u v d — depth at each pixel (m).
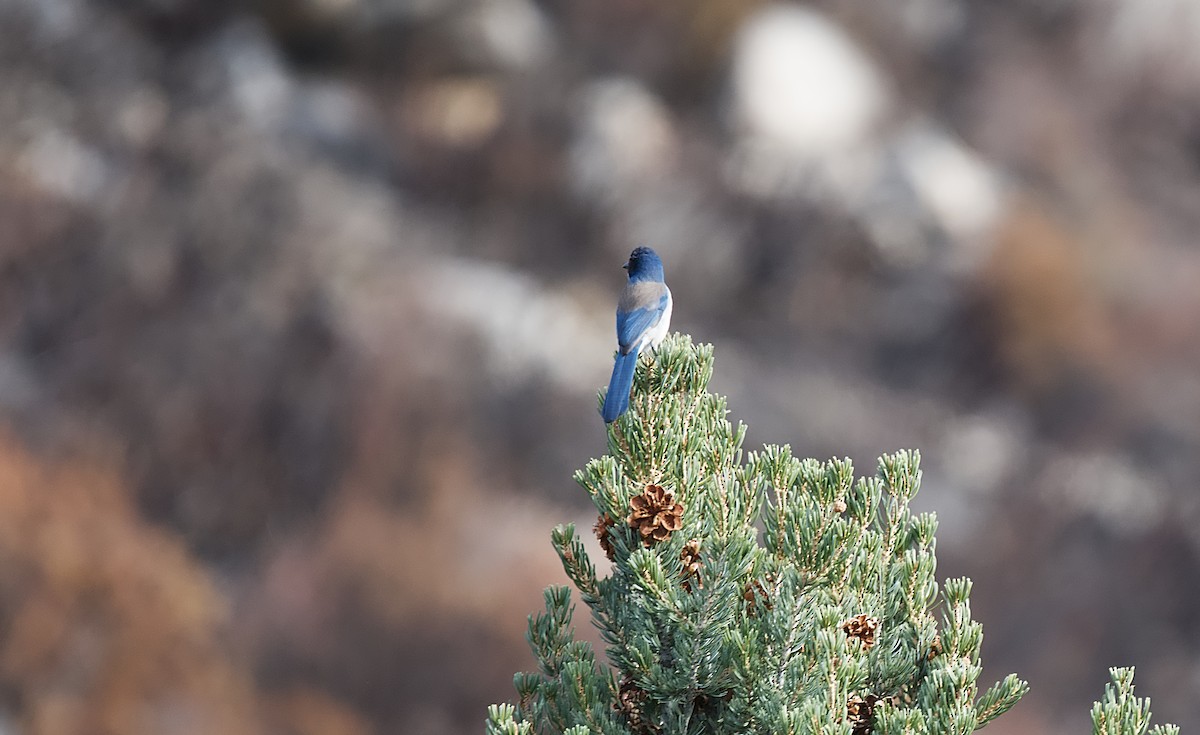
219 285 37.16
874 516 5.58
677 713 5.29
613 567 5.68
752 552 5.17
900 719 5.00
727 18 47.84
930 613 5.67
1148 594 32.91
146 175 40.50
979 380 40.72
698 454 5.68
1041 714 29.98
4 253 36.97
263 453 33.34
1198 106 50.22
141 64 45.44
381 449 33.31
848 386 39.66
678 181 44.12
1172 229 46.56
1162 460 37.59
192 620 26.47
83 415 33.94
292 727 25.89
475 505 32.00
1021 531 34.72
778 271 42.38
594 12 49.12
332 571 28.78
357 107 46.19
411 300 37.47
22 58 44.00
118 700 24.69
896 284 41.94
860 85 47.47
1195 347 41.16
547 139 45.06
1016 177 47.62
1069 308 41.41
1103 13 52.00
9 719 23.77
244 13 47.72
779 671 5.14
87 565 25.83
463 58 47.25
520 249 41.91
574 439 34.94
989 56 50.88
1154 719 30.39
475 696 27.20
